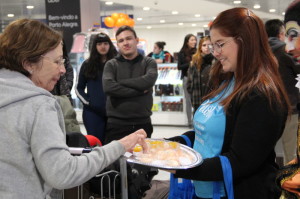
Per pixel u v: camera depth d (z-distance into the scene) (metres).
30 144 1.08
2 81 1.10
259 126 1.21
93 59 3.66
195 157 1.35
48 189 1.16
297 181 1.28
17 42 1.13
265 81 1.24
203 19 15.48
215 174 1.26
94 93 3.66
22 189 1.09
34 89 1.11
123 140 1.30
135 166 2.10
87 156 1.15
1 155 1.08
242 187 1.32
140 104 3.14
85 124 3.73
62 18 7.13
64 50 3.66
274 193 1.32
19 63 1.14
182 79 6.80
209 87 1.63
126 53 3.18
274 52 3.16
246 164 1.24
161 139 1.66
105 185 1.82
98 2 7.86
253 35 1.27
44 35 1.16
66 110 2.81
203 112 1.44
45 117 1.08
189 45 6.39
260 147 1.22
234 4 10.79
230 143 1.33
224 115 1.32
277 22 3.53
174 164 1.29
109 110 3.21
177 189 1.59
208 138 1.38
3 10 11.83
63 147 1.08
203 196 1.44
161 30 18.69
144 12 13.65
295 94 3.14
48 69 1.17
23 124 1.07
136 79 3.10
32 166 1.09
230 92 1.39
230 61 1.32
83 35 6.45
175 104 7.31
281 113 1.23
